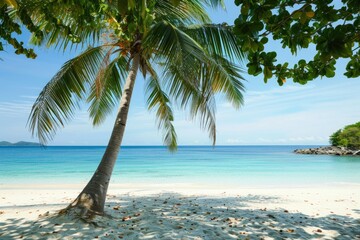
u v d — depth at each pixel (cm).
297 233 526
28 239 444
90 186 579
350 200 902
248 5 178
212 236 492
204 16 698
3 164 2900
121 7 157
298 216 663
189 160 3784
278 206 791
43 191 1136
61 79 591
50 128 569
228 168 2494
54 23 365
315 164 3020
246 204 817
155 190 1159
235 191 1123
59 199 902
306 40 208
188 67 450
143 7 274
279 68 247
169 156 5125
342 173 2056
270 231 533
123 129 625
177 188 1277
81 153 6306
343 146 6406
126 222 563
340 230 550
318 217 657
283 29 210
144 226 537
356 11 185
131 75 648
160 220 588
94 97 818
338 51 172
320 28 194
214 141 618
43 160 3609
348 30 171
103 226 511
